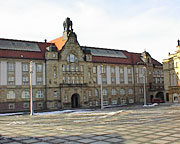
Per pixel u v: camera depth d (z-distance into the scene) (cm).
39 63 7550
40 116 5212
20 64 7181
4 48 7138
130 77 9881
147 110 5662
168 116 4228
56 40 8906
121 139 2381
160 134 2564
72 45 8125
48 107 7462
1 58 6838
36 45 8038
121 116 4481
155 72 10912
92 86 8631
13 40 7669
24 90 7181
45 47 8156
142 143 2181
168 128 2928
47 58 7594
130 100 9769
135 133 2669
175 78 8956
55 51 7694
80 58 8300
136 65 10088
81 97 8081
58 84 7669
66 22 8256
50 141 2409
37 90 7438
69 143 2286
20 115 5722
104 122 3681
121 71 9606
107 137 2503
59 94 7662
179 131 2706
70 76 8000
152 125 3216
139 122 3544
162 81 11219
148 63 10556
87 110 6675
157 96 10669
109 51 9944
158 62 11544
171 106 6819
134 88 9950
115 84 9331
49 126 3494
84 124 3566
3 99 6812
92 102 8606
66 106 7694
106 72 9119
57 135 2722
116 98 9319
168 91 9038
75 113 5591
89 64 8538
